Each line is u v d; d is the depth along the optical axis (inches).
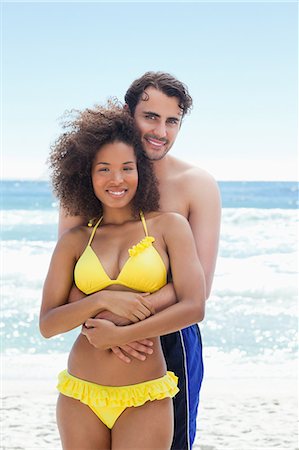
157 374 145.3
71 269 151.1
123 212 151.4
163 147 160.4
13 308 544.1
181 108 160.2
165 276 145.9
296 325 490.0
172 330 141.2
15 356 403.2
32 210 1416.1
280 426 279.7
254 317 515.5
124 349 142.4
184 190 166.9
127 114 152.1
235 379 358.3
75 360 147.2
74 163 153.1
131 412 142.9
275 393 329.7
